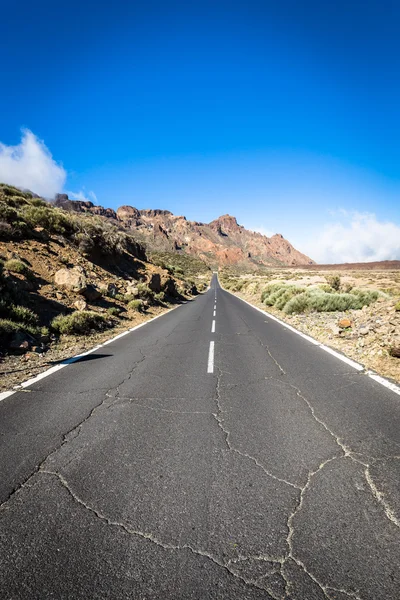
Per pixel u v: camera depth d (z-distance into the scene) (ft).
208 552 6.29
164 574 5.81
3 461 9.64
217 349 26.30
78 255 60.08
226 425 12.04
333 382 16.70
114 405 14.14
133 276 74.84
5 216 51.44
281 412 13.14
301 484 8.39
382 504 7.57
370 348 21.89
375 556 6.12
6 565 6.03
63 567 5.98
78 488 8.32
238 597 5.35
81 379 18.01
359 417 12.40
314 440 10.74
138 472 9.03
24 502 7.78
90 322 33.55
